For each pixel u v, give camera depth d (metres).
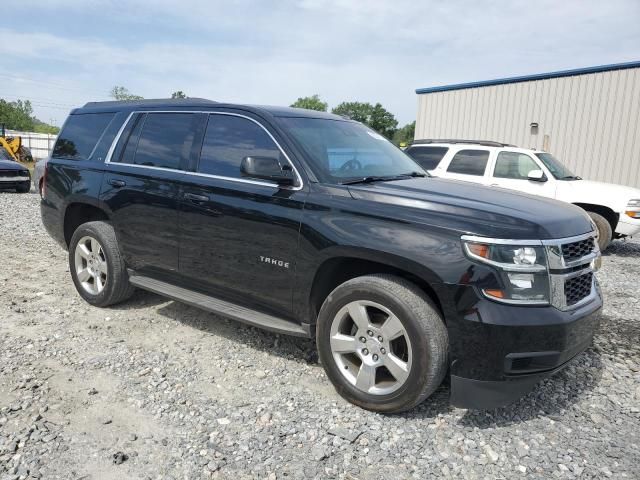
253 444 2.88
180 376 3.65
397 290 3.06
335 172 3.67
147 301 5.22
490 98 18.05
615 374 3.95
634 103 15.02
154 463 2.69
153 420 3.09
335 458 2.79
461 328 2.89
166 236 4.26
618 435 3.12
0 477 2.52
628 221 9.17
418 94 20.11
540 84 16.83
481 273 2.86
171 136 4.42
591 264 3.32
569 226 3.18
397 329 3.08
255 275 3.73
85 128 5.20
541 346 2.87
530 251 2.89
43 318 4.67
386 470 2.71
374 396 3.20
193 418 3.12
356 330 3.35
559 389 3.67
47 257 7.00
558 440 3.04
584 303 3.20
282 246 3.54
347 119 4.69
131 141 4.71
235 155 3.96
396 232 3.09
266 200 3.64
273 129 3.82
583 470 2.76
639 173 15.10
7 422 2.98
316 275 3.42
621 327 5.05
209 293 4.17
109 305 4.98
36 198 14.97
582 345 3.18
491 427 3.15
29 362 3.76
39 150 51.25
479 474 2.71
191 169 4.17
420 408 3.32
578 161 16.23
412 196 3.27
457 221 2.99
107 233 4.79
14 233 8.67
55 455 2.71
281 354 4.09
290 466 2.71
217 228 3.89
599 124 15.72
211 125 4.19
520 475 2.71
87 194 4.86
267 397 3.41
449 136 19.38
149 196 4.34
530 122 17.19
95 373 3.65
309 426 3.08
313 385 3.60
